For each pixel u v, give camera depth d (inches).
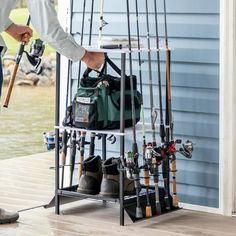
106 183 212.1
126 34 232.4
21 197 242.5
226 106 216.4
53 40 191.5
